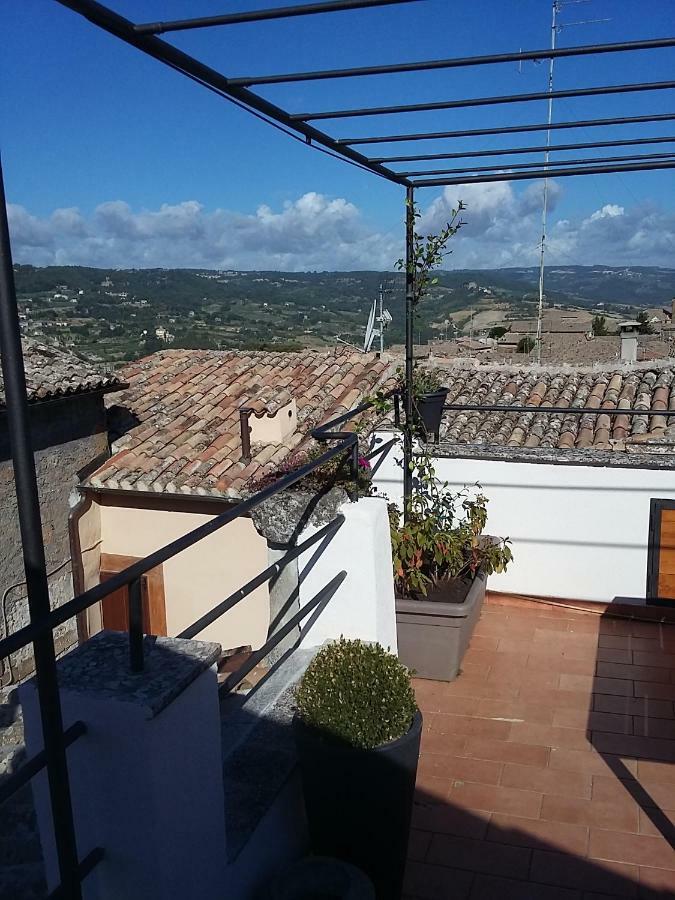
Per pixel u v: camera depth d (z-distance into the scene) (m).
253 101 2.18
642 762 3.26
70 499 8.29
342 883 2.10
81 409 8.37
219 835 1.89
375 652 2.50
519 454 5.20
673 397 8.50
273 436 8.65
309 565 3.09
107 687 1.60
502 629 4.71
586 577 5.20
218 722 1.85
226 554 8.26
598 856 2.72
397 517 4.27
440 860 2.73
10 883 2.54
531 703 3.78
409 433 4.34
